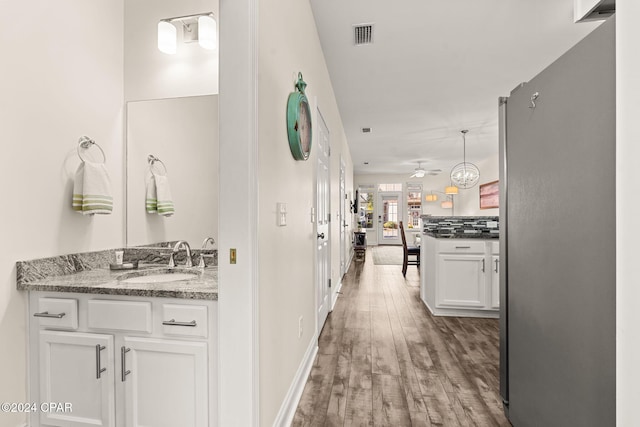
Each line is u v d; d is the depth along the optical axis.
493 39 2.83
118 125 2.04
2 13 1.39
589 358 1.00
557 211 1.16
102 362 1.37
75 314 1.39
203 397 1.28
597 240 0.96
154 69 2.07
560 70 1.13
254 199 1.24
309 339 2.31
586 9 1.09
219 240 1.25
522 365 1.44
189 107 2.03
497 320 3.24
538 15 2.51
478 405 1.77
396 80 3.68
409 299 4.07
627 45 0.66
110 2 1.98
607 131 0.91
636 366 0.64
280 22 1.64
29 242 1.50
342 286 4.82
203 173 2.02
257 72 1.26
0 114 1.39
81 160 1.78
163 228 2.04
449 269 3.36
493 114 4.80
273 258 1.51
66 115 1.69
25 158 1.49
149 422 1.33
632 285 0.65
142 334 1.34
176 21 2.03
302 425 1.62
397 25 2.64
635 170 0.64
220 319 1.24
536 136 1.29
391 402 1.81
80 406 1.39
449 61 3.23
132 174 2.08
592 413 0.99
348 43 2.90
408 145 6.81
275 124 1.55
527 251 1.38
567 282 1.10
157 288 1.34
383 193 11.23
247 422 1.22
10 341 1.41
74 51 1.74
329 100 3.58
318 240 2.78
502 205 1.61
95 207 1.73
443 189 10.99
